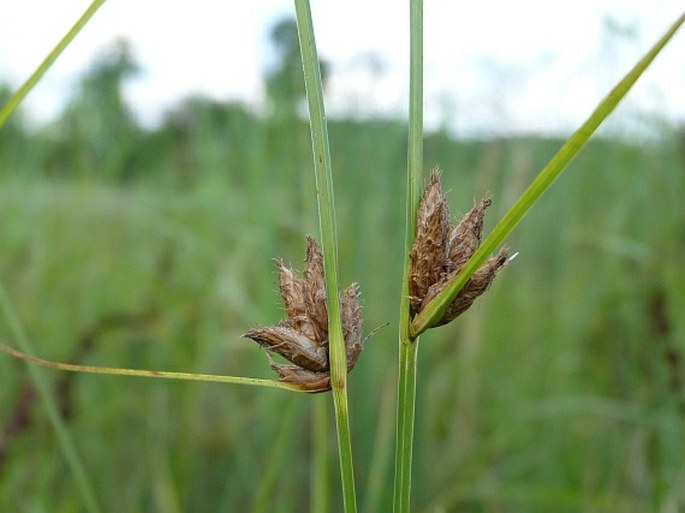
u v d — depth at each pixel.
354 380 0.33
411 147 0.12
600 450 0.38
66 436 0.22
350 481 0.12
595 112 0.10
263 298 0.37
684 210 0.41
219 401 0.40
